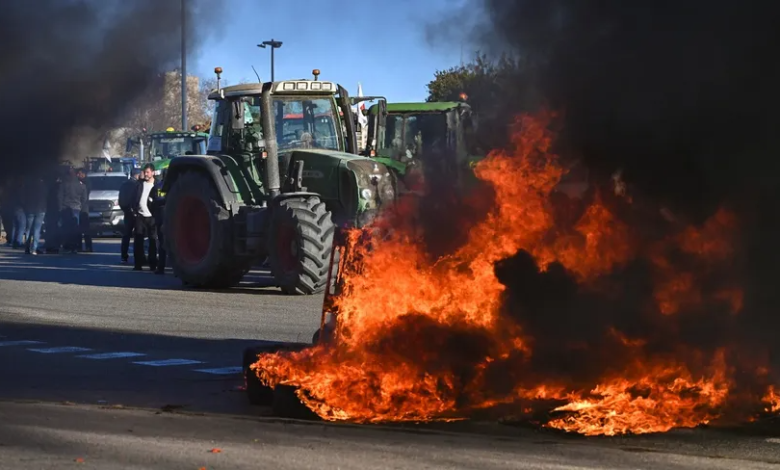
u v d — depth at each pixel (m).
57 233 34.78
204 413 8.97
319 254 19.89
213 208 21.45
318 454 7.38
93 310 17.53
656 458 7.34
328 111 22.19
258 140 21.69
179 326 15.44
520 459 7.27
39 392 10.16
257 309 17.73
